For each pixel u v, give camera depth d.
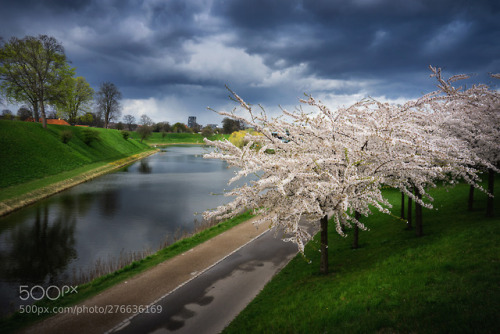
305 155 9.62
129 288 11.71
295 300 9.55
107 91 101.75
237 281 12.20
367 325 6.96
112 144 79.31
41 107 57.75
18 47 54.09
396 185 11.30
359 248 14.58
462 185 22.25
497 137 12.75
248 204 10.30
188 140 167.38
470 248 9.84
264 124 10.26
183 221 24.72
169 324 9.17
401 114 10.44
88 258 17.12
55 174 40.78
